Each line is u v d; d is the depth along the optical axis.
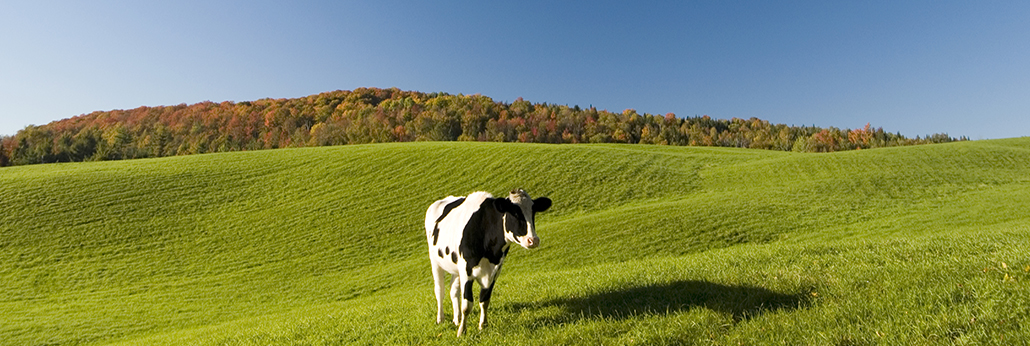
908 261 7.81
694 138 134.25
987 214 30.73
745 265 9.37
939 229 28.22
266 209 45.72
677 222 32.28
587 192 48.06
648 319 6.48
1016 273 6.08
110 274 32.69
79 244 37.56
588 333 6.36
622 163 56.88
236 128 122.25
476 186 51.06
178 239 39.09
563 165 55.66
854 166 51.72
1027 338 4.50
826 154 57.62
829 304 6.07
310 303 25.69
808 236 29.16
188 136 117.56
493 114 137.62
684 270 9.35
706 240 29.19
